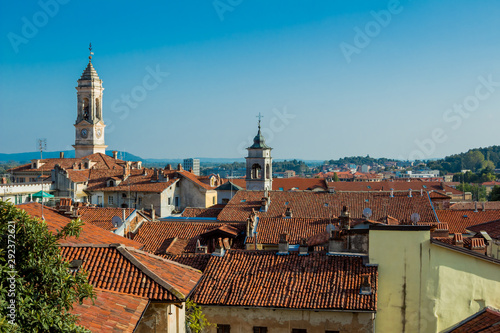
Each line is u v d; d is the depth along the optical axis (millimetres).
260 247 57594
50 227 35562
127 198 117875
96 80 162125
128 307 26531
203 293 38312
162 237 59812
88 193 119438
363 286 36750
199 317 34938
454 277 37750
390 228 38469
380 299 38156
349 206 82188
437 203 111750
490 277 37656
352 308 35625
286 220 61281
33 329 19469
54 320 20203
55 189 116000
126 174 123125
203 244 58250
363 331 35906
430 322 37625
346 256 40344
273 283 38719
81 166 143500
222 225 61938
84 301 25656
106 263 30156
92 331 23484
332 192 87000
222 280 39562
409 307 37906
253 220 61156
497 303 37500
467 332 28891
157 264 31812
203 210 88688
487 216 76000
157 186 117625
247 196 89500
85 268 29828
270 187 124562
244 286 38750
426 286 37812
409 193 84875
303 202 84500
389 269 38344
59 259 21844
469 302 37562
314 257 40906
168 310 28016
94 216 65250
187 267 33219
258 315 37156
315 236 57031
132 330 24906
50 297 20922
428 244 38000
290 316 36781
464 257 37812
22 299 19484
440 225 55125
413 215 57219
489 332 27156
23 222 21641
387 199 82250
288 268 40062
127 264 29969
